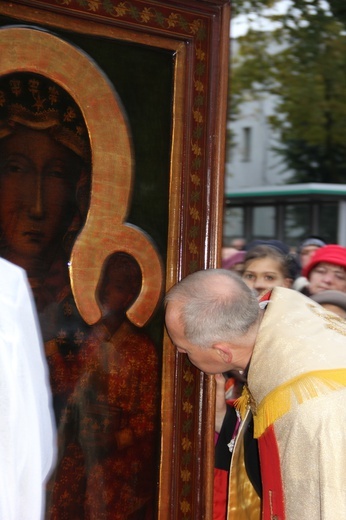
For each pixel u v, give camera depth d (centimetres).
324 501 138
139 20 160
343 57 663
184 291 157
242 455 175
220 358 159
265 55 671
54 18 150
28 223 149
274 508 149
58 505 155
